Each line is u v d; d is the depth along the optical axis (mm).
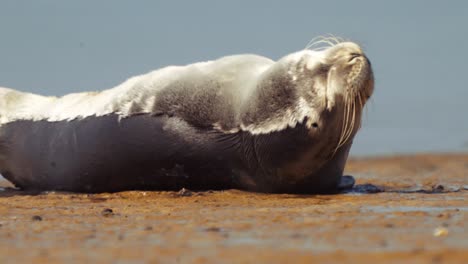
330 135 41719
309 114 41281
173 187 45438
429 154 91625
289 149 42062
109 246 27406
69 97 49594
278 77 42188
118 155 45219
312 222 31906
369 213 34531
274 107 42156
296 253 25094
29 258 25484
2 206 40656
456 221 31391
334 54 41375
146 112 44594
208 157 44000
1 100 51250
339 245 26516
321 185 44125
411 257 23766
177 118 44062
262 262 23734
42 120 49312
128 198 43594
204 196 43156
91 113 46625
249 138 42938
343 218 32938
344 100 41031
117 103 45562
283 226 31109
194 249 26344
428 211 35156
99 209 38781
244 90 43469
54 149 47938
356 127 42344
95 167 46156
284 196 42844
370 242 26969
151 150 44469
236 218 34062
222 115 43531
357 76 40688
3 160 50688
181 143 44000
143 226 32250
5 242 28891
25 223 33938
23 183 50375
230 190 44875
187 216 35344
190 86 44281
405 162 82438
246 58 45219
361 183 53812
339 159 43562
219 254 25266
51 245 27984
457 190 46875
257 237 28562
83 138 46406
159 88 44781
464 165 77750
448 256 23594
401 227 30125
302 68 41875
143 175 45281
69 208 39594
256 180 43969
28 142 49375
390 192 45062
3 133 50438
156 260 24578
